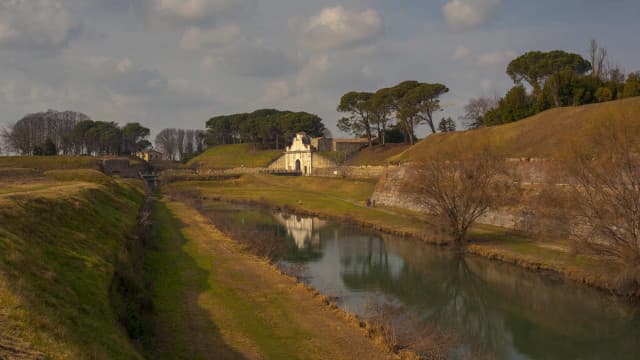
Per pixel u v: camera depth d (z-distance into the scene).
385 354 20.39
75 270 20.38
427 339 23.36
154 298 26.11
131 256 30.31
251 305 25.95
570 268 35.97
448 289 34.78
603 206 32.16
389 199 76.50
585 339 25.81
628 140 32.25
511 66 99.88
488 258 42.25
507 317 29.17
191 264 34.72
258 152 173.00
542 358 23.64
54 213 26.72
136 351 16.41
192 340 20.70
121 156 175.50
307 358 19.56
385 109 130.88
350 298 31.77
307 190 106.81
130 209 50.34
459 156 48.69
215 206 84.31
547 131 64.88
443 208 46.69
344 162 131.50
